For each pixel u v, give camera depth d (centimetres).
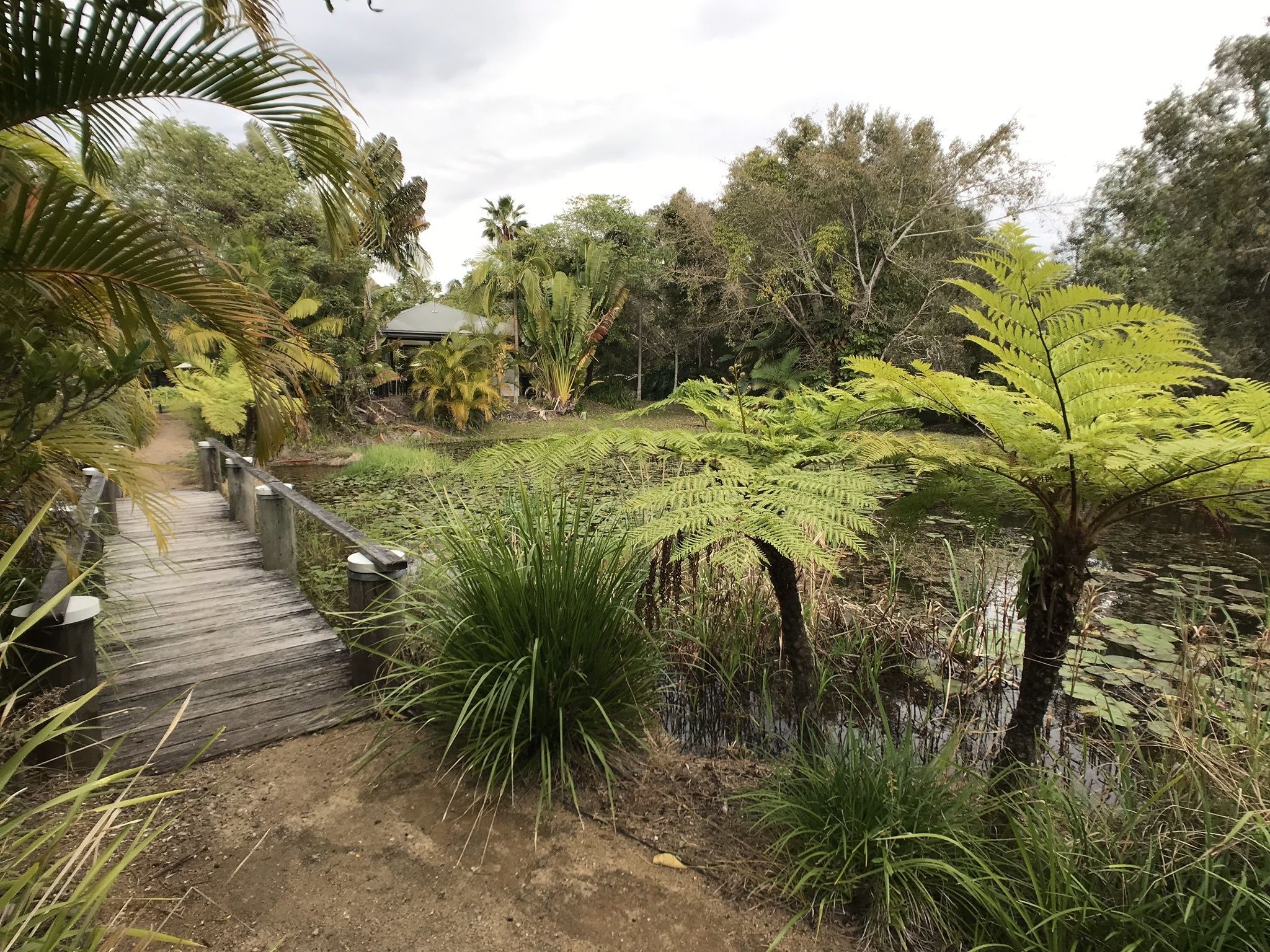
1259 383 146
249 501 530
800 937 149
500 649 203
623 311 2630
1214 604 387
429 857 170
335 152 230
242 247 1316
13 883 96
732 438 228
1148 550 522
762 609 330
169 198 1459
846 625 350
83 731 202
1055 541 181
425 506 461
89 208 166
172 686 260
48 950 93
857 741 200
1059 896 137
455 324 2239
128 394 300
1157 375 152
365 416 1605
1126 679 297
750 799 199
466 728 212
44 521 228
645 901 158
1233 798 147
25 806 176
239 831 178
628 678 221
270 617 340
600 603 214
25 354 175
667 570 232
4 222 164
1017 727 196
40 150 225
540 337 2141
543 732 205
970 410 180
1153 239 1451
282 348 259
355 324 1577
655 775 212
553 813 190
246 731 229
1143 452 142
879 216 1507
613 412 2478
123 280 182
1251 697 191
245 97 196
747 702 292
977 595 377
